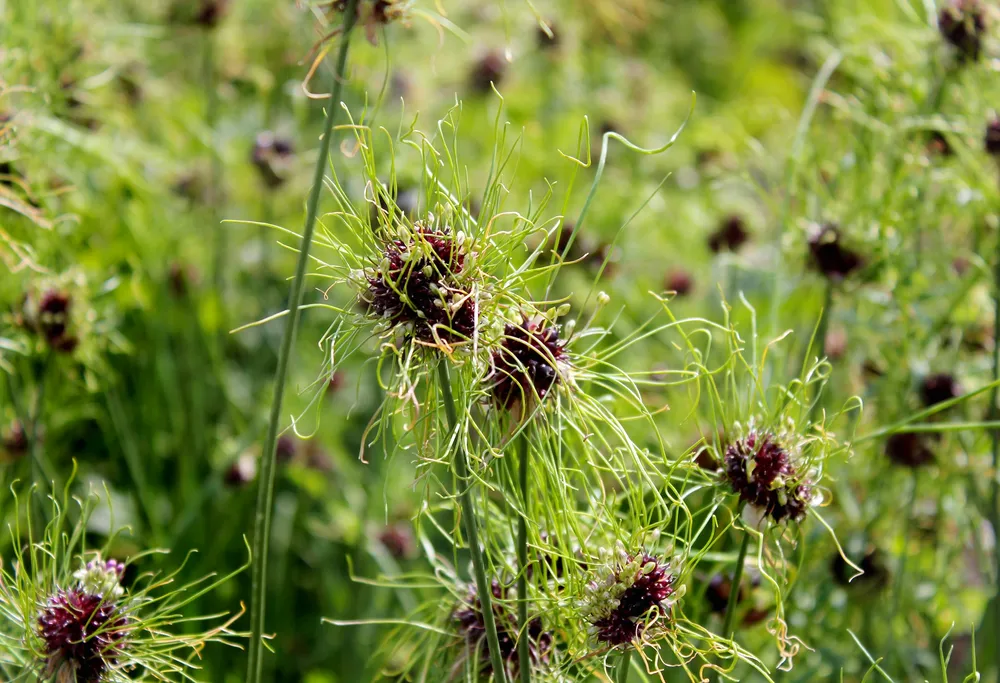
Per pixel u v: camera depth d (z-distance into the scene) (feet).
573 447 2.72
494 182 2.42
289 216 3.94
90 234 3.43
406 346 2.42
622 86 4.83
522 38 4.45
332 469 3.40
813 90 3.12
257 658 2.54
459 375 2.44
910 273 3.05
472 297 2.41
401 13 2.41
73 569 2.86
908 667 2.95
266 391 3.47
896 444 2.99
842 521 3.00
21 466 3.00
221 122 4.08
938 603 3.03
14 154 2.92
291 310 2.43
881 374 3.13
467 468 2.42
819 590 2.90
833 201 3.10
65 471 3.22
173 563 3.17
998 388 2.93
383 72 3.96
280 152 3.57
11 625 2.70
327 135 2.40
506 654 2.56
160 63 4.34
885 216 3.01
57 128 3.13
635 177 4.05
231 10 3.68
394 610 3.20
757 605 2.77
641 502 2.47
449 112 2.42
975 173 3.03
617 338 3.44
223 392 3.55
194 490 3.28
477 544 2.42
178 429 3.42
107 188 3.51
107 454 3.39
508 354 2.45
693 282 3.88
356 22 2.41
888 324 3.09
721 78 6.44
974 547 3.13
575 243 3.27
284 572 3.28
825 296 3.02
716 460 2.53
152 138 4.07
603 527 2.59
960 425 2.59
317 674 3.18
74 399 3.25
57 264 3.19
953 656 3.14
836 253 3.00
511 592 2.57
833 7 3.83
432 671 2.63
